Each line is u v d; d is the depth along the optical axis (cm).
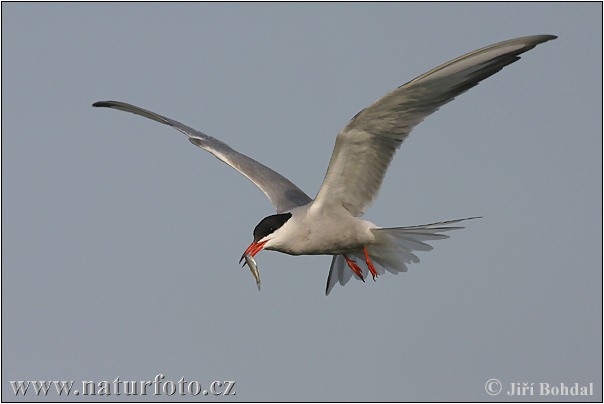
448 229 1147
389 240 1190
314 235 1173
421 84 1064
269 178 1340
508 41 1036
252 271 1144
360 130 1112
